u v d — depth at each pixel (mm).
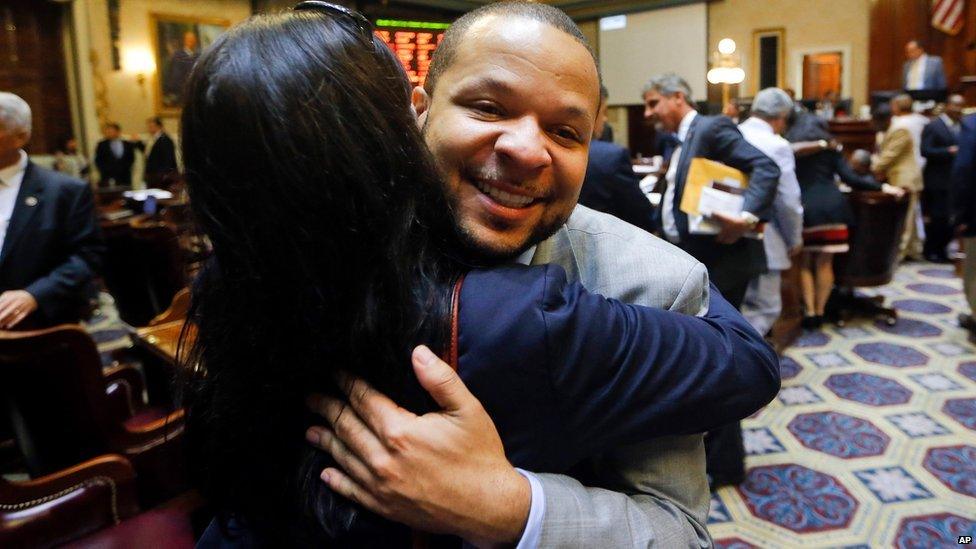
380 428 532
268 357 542
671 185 2701
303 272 500
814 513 2270
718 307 730
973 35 8852
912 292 5102
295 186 485
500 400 558
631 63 11586
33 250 2283
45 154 8883
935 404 3084
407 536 589
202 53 526
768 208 2488
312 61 508
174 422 1610
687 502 680
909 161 5918
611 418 573
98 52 8930
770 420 2982
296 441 598
